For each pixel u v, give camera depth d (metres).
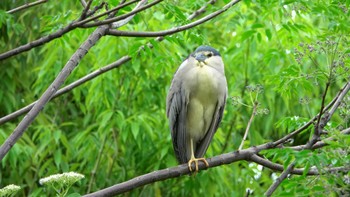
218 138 12.22
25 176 12.58
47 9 12.87
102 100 12.09
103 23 6.53
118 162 12.90
